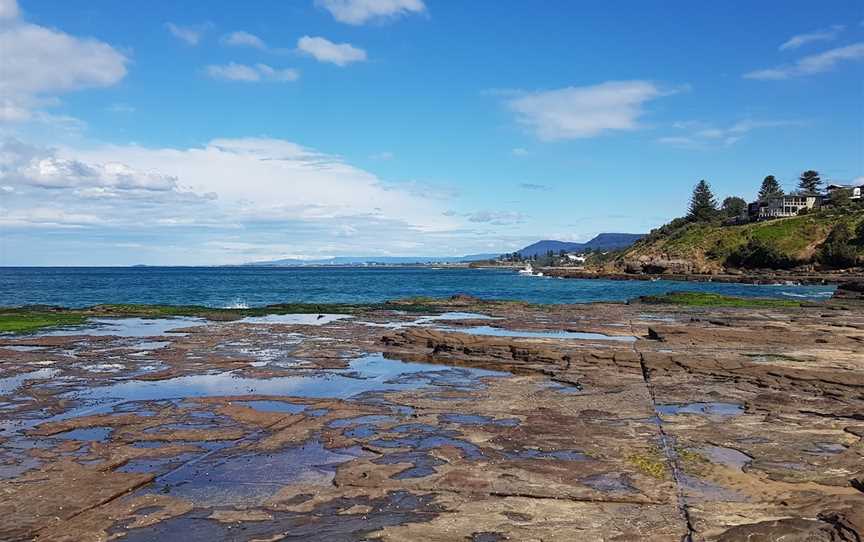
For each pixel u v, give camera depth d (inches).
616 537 335.6
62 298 2896.2
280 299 2955.2
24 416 605.9
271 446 508.1
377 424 581.0
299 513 370.9
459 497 397.1
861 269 4220.0
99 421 581.3
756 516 363.3
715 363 850.8
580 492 406.0
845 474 439.5
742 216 6481.3
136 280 5452.8
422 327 1461.6
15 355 981.8
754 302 2149.4
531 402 680.4
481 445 515.8
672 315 1764.3
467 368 916.0
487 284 4699.8
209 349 1075.3
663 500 393.1
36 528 345.4
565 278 5816.9
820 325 1407.5
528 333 1350.9
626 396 709.9
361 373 868.6
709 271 4982.8
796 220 5182.1
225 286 4323.3
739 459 482.0
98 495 392.8
